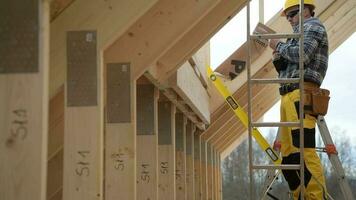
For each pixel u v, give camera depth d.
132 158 4.26
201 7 4.36
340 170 4.62
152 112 5.32
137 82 5.33
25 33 2.65
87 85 3.56
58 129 4.32
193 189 8.26
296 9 5.01
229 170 21.72
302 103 4.46
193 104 6.53
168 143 6.17
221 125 9.56
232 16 5.02
